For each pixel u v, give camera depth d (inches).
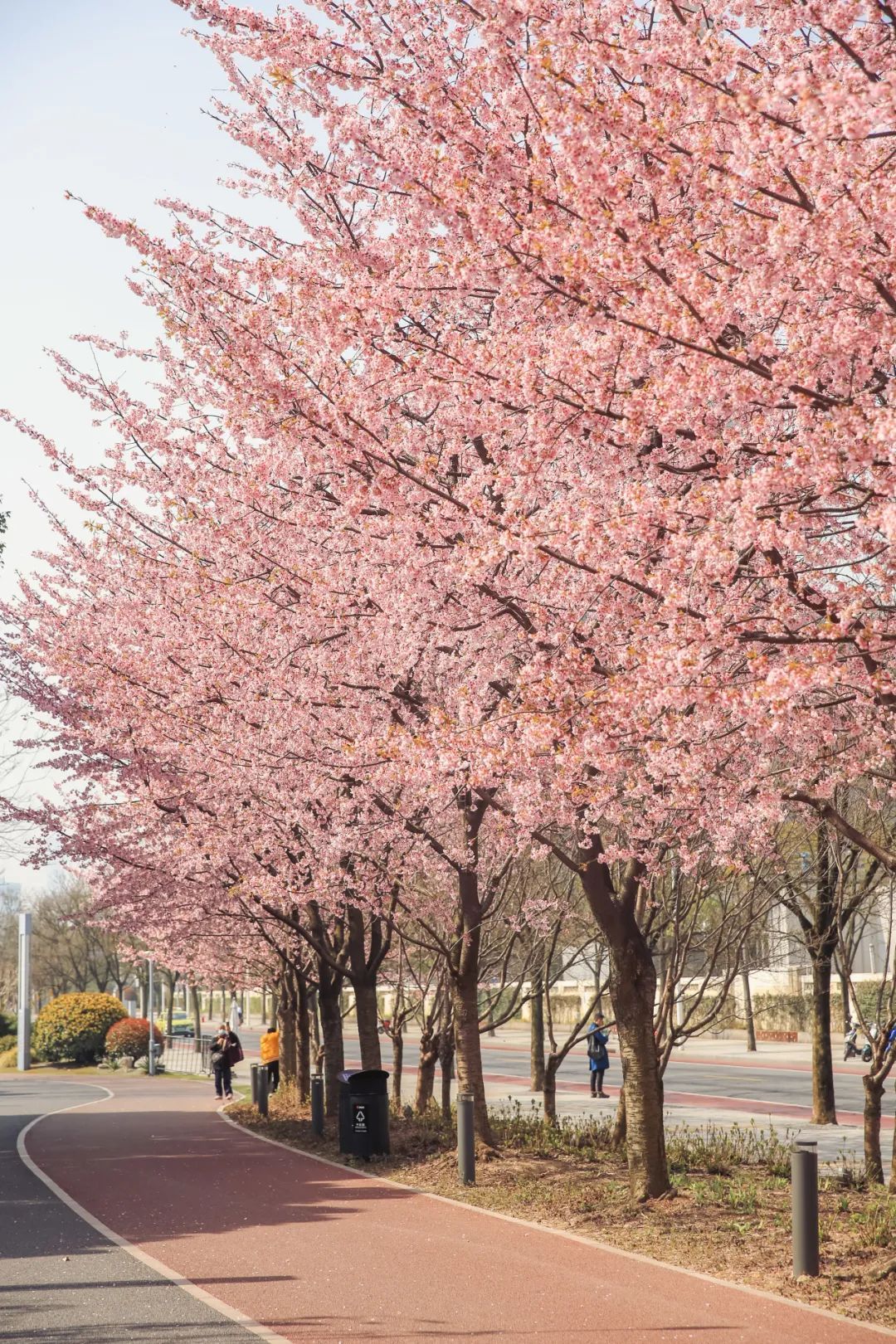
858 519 274.5
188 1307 327.0
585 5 299.3
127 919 879.7
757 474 262.2
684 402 285.0
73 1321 313.6
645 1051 470.9
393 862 592.1
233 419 387.5
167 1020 2822.3
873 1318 304.7
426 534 360.8
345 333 338.0
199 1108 1115.9
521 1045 2006.6
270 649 472.1
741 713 277.9
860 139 215.6
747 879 609.9
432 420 417.4
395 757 358.6
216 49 364.5
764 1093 1107.3
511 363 315.9
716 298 270.1
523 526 295.9
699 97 267.0
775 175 268.1
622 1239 409.1
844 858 573.9
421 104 320.2
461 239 330.6
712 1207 446.3
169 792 628.4
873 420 255.3
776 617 285.0
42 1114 1074.7
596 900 471.8
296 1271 369.4
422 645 422.6
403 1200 500.4
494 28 300.2
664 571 286.8
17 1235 438.9
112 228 348.8
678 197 325.7
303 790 510.0
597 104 273.4
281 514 445.7
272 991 1330.0
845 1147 671.8
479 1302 327.6
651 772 328.8
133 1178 593.6
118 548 548.4
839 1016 1689.2
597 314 290.0
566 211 295.9
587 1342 286.8
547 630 354.9
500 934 799.7
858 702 322.0
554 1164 561.9
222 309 370.6
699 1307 318.0
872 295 272.8
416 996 1081.4
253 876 628.7
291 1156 676.7
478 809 549.0
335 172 390.9
